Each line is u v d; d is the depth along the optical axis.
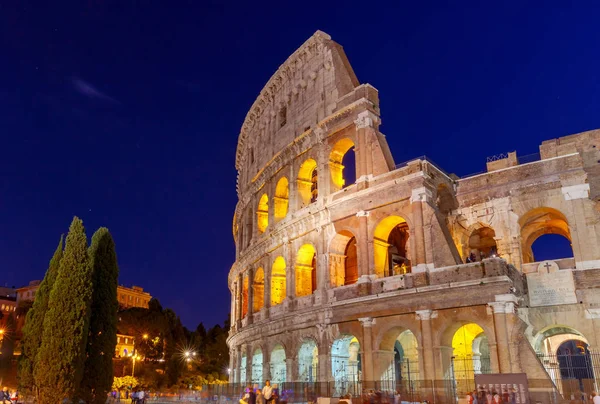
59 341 41.59
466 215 53.19
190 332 154.62
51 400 40.34
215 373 130.62
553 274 47.34
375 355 48.38
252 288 71.25
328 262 55.97
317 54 67.25
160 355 129.00
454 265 45.56
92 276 45.88
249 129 85.31
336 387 50.50
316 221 58.06
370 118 56.62
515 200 50.91
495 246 59.62
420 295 46.41
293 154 65.06
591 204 47.47
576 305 45.69
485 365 54.81
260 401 39.03
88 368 43.91
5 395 49.47
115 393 88.81
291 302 59.09
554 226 55.78
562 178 49.19
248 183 79.50
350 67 63.38
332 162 60.38
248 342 68.19
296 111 69.00
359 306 50.50
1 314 142.25
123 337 141.12
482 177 53.56
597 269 45.47
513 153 54.84
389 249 59.12
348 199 54.94
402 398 43.94
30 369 43.00
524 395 33.44
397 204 51.03
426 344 44.91
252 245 70.94
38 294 45.47
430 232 47.88
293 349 56.91
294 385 51.28
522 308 46.06
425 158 51.66
